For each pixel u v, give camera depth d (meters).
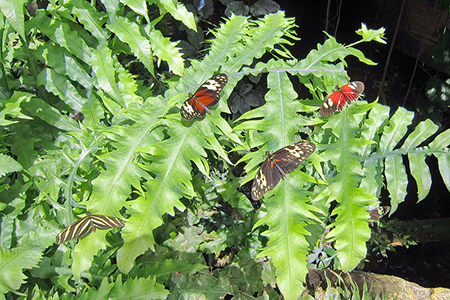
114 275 0.86
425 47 2.12
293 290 0.69
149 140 0.77
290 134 0.76
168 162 0.74
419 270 1.63
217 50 0.84
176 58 0.85
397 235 1.59
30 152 0.89
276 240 0.71
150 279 0.81
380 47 2.31
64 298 0.78
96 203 0.73
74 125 0.91
